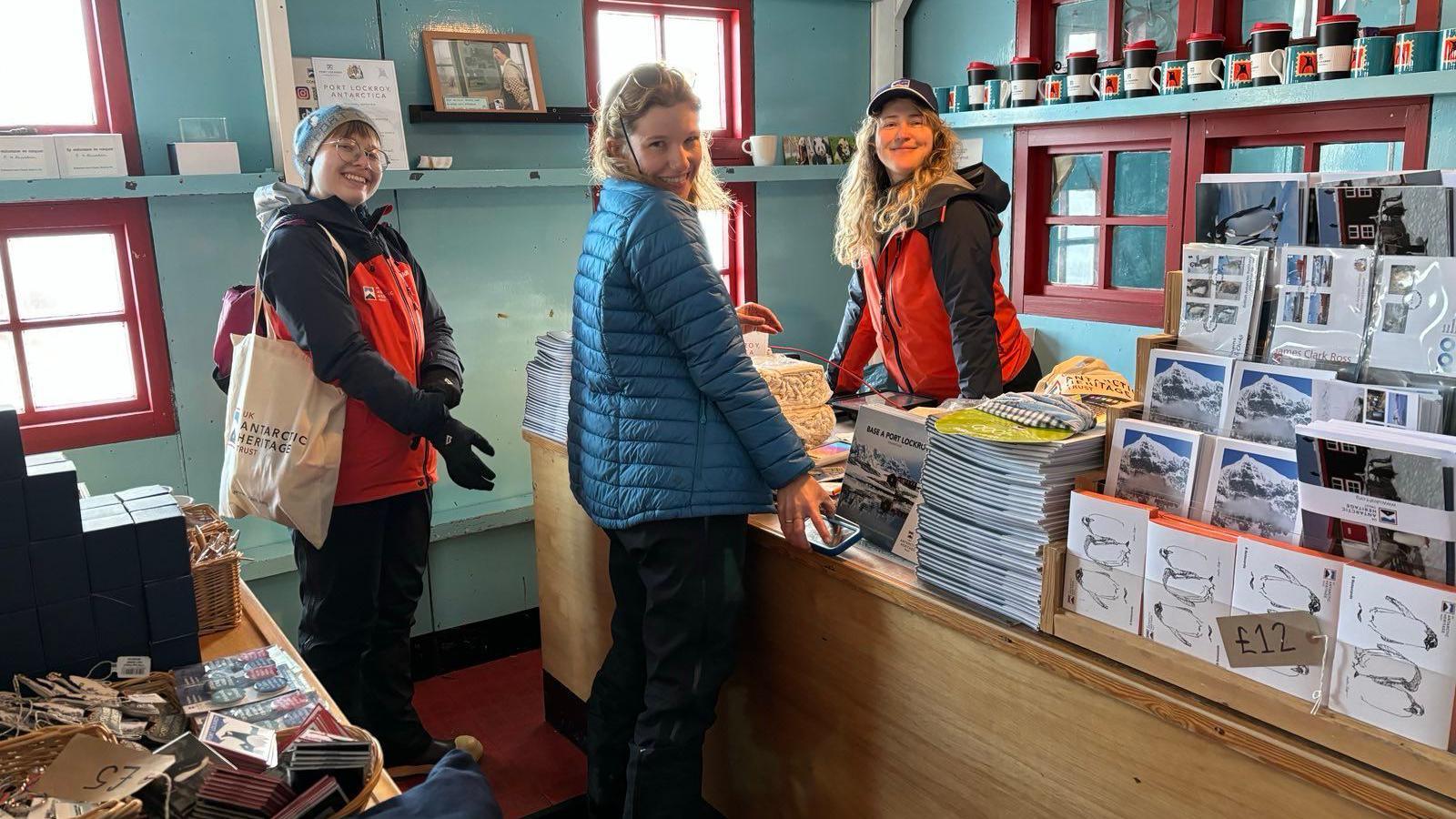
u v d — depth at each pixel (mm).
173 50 2967
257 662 1646
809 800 2113
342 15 3227
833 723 2012
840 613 1945
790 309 4430
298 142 2354
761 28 4121
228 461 2305
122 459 3068
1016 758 1620
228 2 3020
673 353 1906
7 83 2826
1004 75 4070
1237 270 1395
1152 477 1438
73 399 3053
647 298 1843
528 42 3561
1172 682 1364
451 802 1271
